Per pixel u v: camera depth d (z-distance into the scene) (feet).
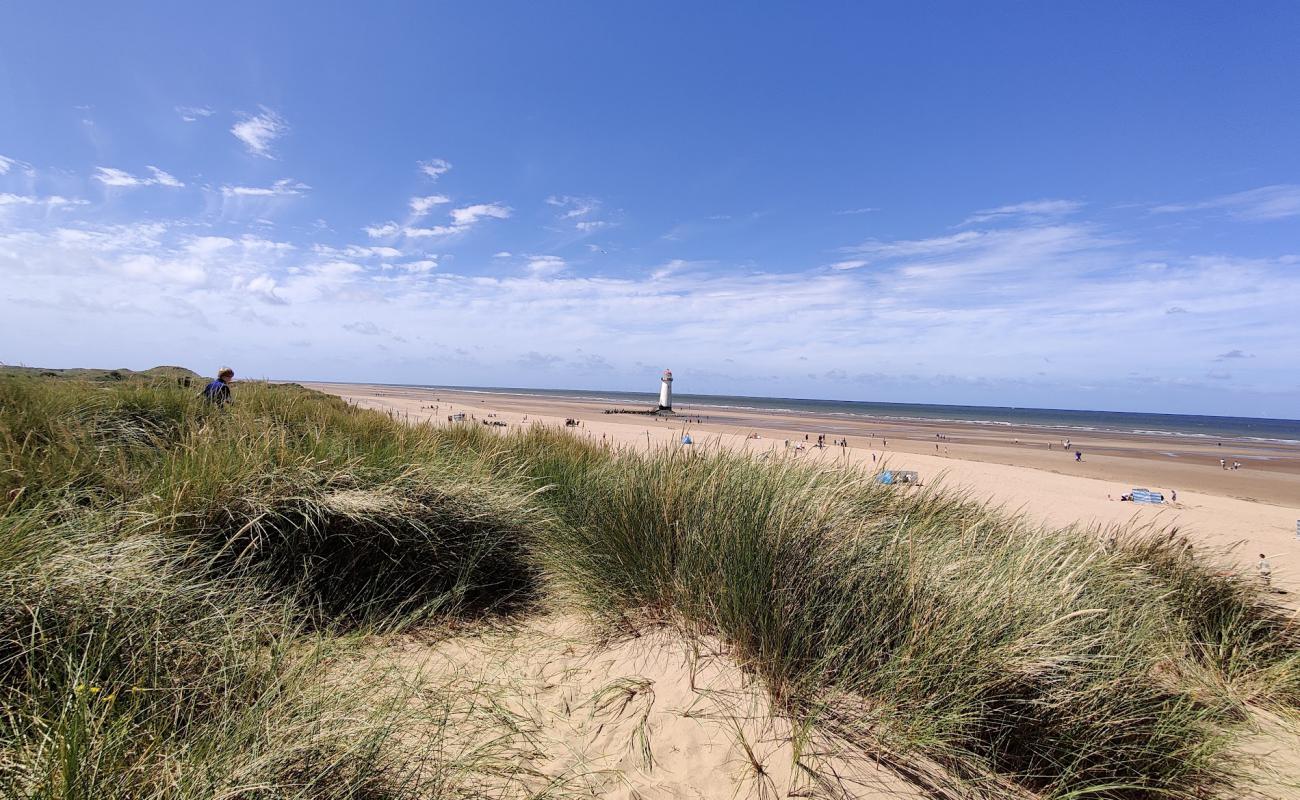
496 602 11.73
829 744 7.31
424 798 5.98
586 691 8.73
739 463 14.57
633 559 11.30
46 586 6.56
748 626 8.77
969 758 7.13
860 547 9.98
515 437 23.99
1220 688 10.37
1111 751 7.53
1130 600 11.38
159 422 15.99
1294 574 21.52
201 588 7.88
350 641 8.66
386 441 18.13
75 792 4.62
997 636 7.96
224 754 5.35
